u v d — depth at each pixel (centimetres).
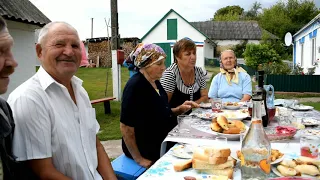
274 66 1353
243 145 141
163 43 2394
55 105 171
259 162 136
